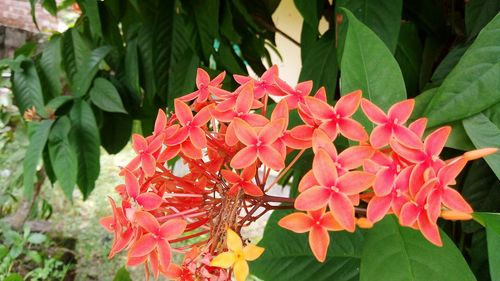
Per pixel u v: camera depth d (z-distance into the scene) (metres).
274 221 0.31
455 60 0.31
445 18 0.38
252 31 0.54
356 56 0.26
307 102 0.23
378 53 0.26
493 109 0.24
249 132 0.23
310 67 0.38
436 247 0.23
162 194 0.24
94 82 0.49
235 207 0.23
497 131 0.24
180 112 0.25
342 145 0.29
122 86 0.52
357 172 0.21
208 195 0.25
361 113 0.26
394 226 0.23
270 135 0.23
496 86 0.23
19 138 0.76
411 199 0.21
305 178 0.22
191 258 0.23
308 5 0.36
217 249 0.23
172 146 0.25
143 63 0.50
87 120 0.49
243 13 0.48
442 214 0.22
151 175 0.24
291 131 0.23
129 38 0.52
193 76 0.45
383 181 0.21
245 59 0.55
